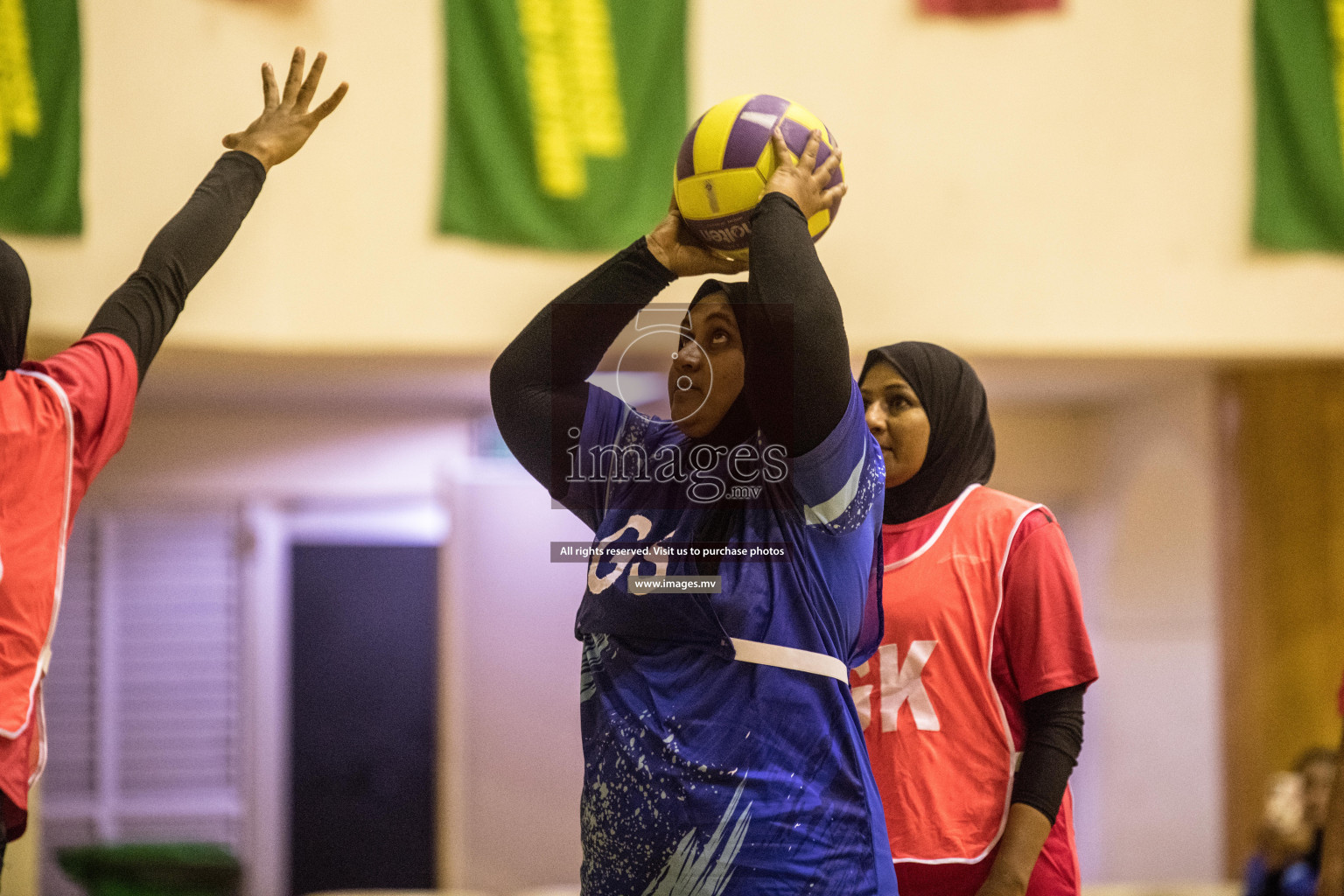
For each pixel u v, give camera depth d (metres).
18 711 3.82
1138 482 21.48
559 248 14.52
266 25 14.00
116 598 20.72
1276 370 18.67
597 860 3.89
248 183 4.62
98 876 17.88
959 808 5.23
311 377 18.19
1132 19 15.23
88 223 13.38
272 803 20.88
